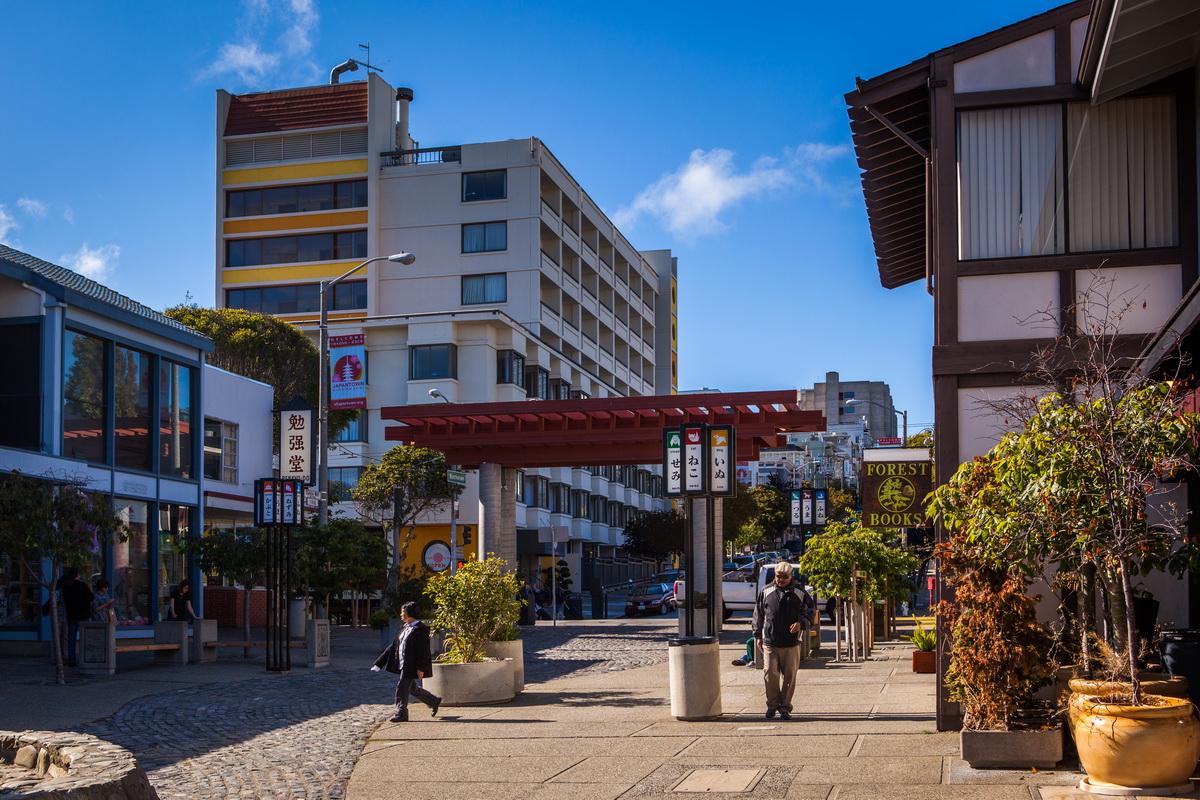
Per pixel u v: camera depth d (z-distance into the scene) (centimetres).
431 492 4212
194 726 1391
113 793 624
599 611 4484
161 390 2814
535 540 5878
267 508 2094
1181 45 1127
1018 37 1233
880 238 1880
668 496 1576
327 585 2578
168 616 2434
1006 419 1002
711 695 1327
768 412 2795
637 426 2933
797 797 870
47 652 2278
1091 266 1191
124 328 2644
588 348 7250
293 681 1914
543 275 6394
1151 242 1195
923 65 1261
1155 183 1199
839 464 12962
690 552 1542
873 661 2102
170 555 2827
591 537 7019
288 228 6512
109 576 2534
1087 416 875
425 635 1440
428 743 1235
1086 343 1159
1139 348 1167
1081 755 849
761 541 9362
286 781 1031
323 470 2814
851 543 2111
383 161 6575
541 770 1045
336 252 6469
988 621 961
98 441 2552
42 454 2252
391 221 6431
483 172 6356
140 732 1342
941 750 1037
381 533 2950
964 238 1223
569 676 1969
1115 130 1212
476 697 1556
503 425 3052
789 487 10938
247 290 6562
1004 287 1205
